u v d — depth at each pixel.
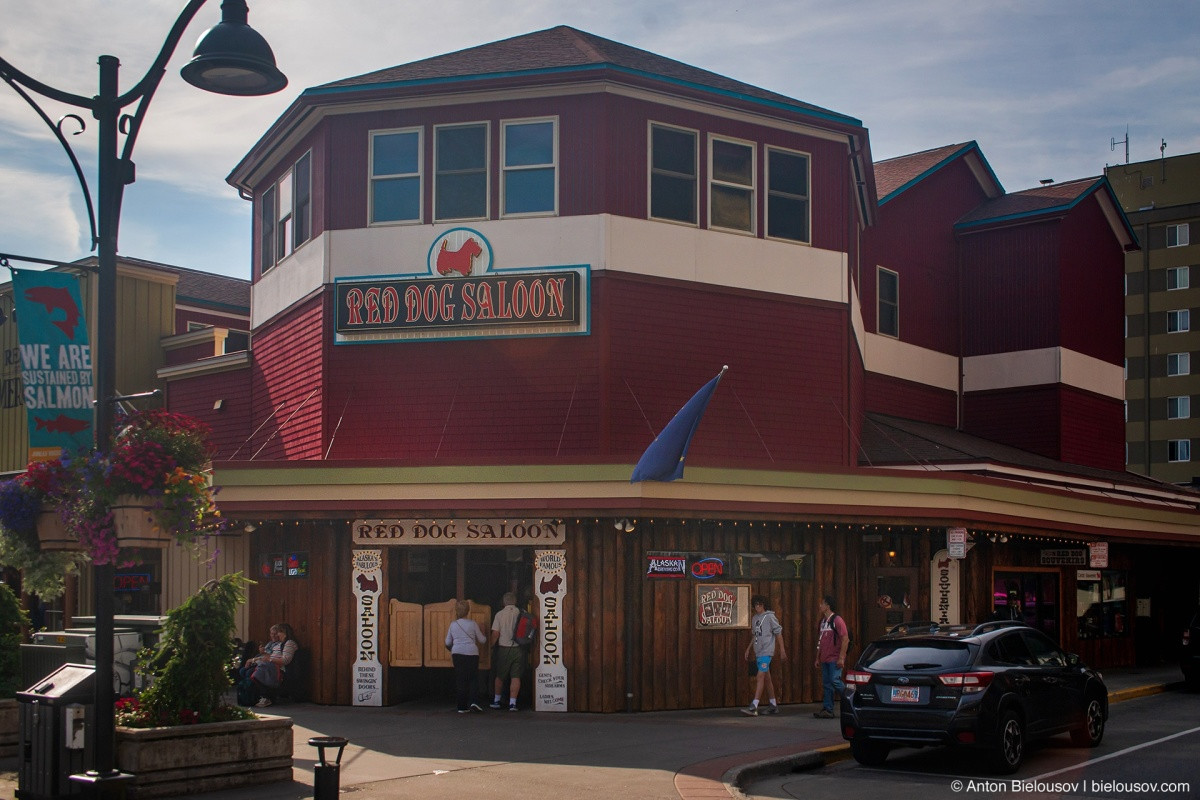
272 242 23.28
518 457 17.17
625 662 17.41
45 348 11.24
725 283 20.59
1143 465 65.88
